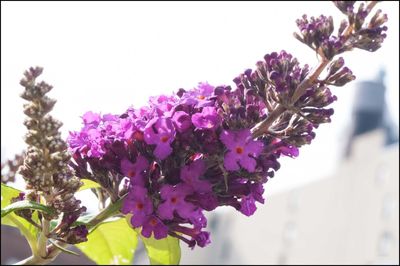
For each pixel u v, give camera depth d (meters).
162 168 0.25
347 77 0.26
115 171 0.26
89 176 0.26
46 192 0.25
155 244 0.33
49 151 0.24
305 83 0.25
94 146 0.26
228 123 0.25
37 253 0.26
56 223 0.28
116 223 0.34
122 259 0.34
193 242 0.26
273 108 0.26
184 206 0.25
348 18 0.25
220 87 0.26
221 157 0.25
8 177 0.35
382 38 0.25
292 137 0.26
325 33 0.25
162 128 0.25
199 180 0.25
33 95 0.24
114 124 0.26
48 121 0.24
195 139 0.25
